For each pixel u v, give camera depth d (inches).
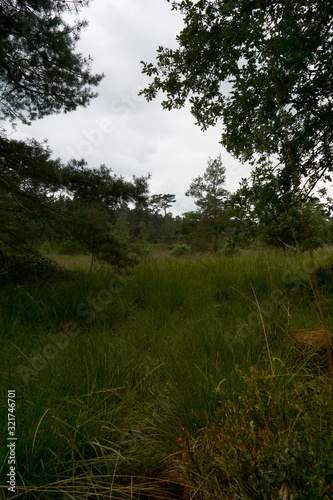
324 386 65.4
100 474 64.5
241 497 50.6
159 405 82.7
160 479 64.8
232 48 167.3
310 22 141.9
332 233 175.9
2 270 213.2
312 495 42.5
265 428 56.7
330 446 47.8
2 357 106.3
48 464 62.9
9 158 234.2
